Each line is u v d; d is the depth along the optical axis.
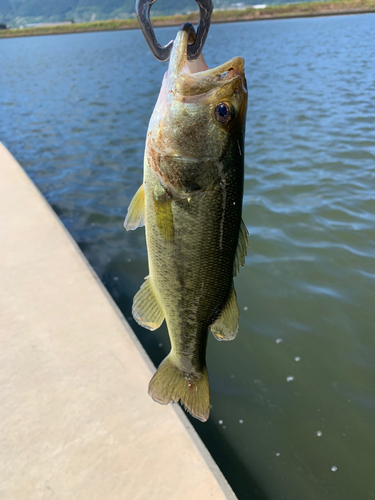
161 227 0.33
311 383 0.60
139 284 0.81
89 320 0.54
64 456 0.39
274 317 0.73
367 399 0.57
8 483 0.37
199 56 0.34
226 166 0.32
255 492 0.46
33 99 3.06
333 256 0.88
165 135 0.32
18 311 0.56
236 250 0.35
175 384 0.37
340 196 1.13
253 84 2.85
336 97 2.26
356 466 0.49
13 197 0.95
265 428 0.54
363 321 0.70
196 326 0.35
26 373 0.47
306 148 1.52
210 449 0.51
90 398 0.44
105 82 3.57
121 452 0.39
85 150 1.72
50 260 0.68
